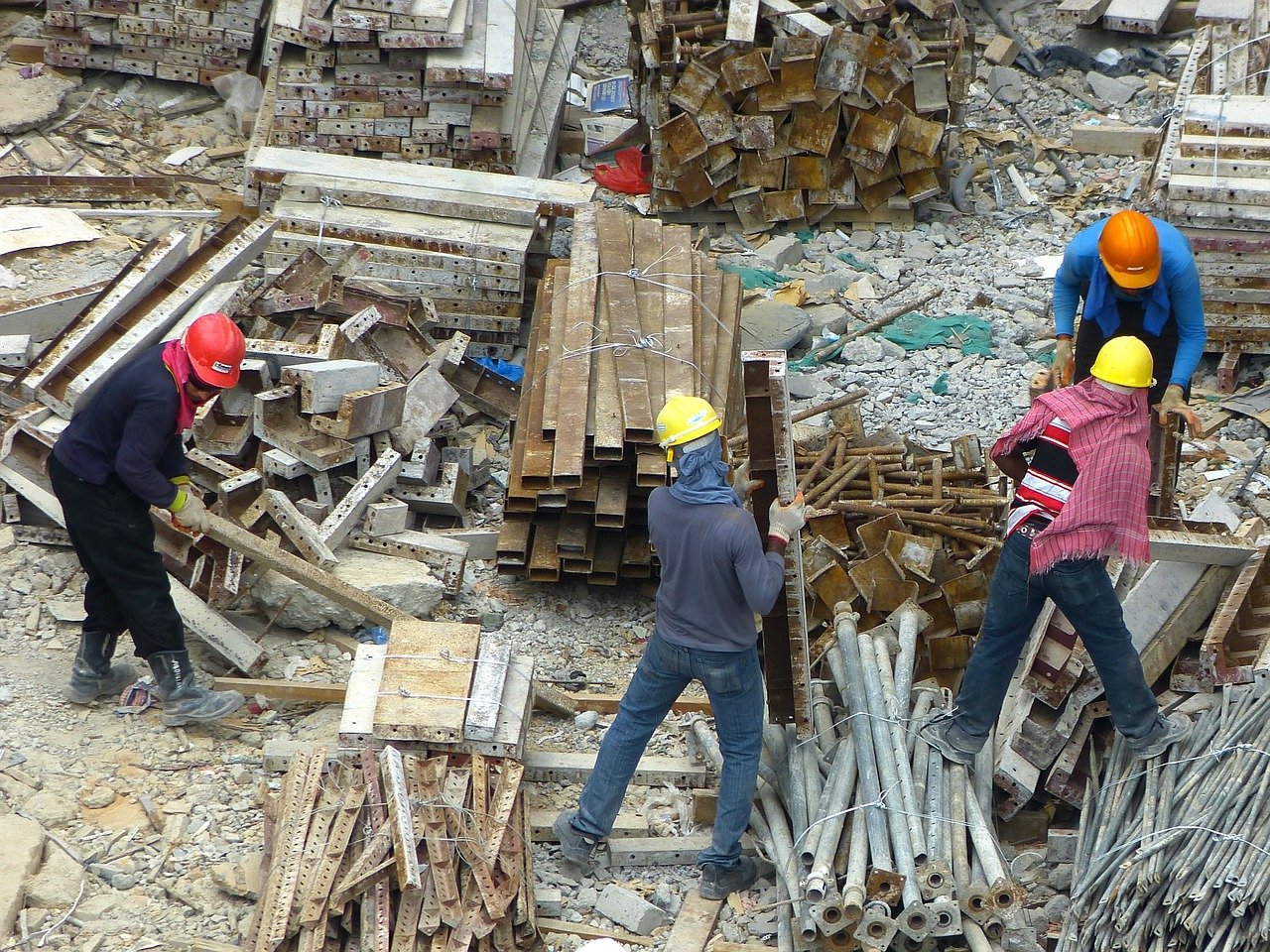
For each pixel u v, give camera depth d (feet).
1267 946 57.72
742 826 65.26
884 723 68.74
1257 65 113.91
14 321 99.30
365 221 108.78
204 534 76.89
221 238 97.09
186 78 133.59
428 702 68.49
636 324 91.30
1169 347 81.41
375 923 59.98
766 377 64.49
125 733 74.54
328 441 88.07
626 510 86.84
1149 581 73.00
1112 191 137.59
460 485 94.17
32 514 86.22
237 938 63.46
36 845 65.46
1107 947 60.44
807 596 82.38
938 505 86.07
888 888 60.08
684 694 80.79
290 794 66.08
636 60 131.95
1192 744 65.46
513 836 64.85
